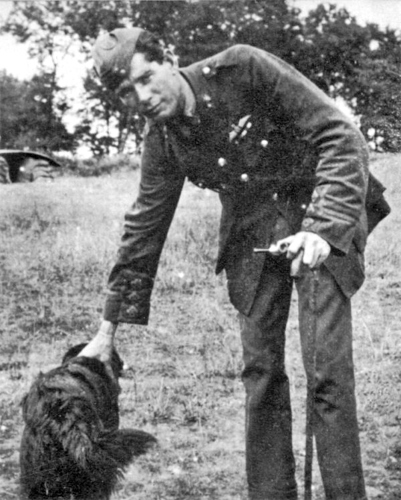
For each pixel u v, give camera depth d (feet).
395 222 25.07
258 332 10.59
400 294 20.21
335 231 9.06
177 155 10.26
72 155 73.36
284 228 10.29
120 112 76.48
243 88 9.76
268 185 10.23
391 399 14.39
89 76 74.08
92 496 10.19
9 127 75.10
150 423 14.16
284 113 9.75
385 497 11.04
